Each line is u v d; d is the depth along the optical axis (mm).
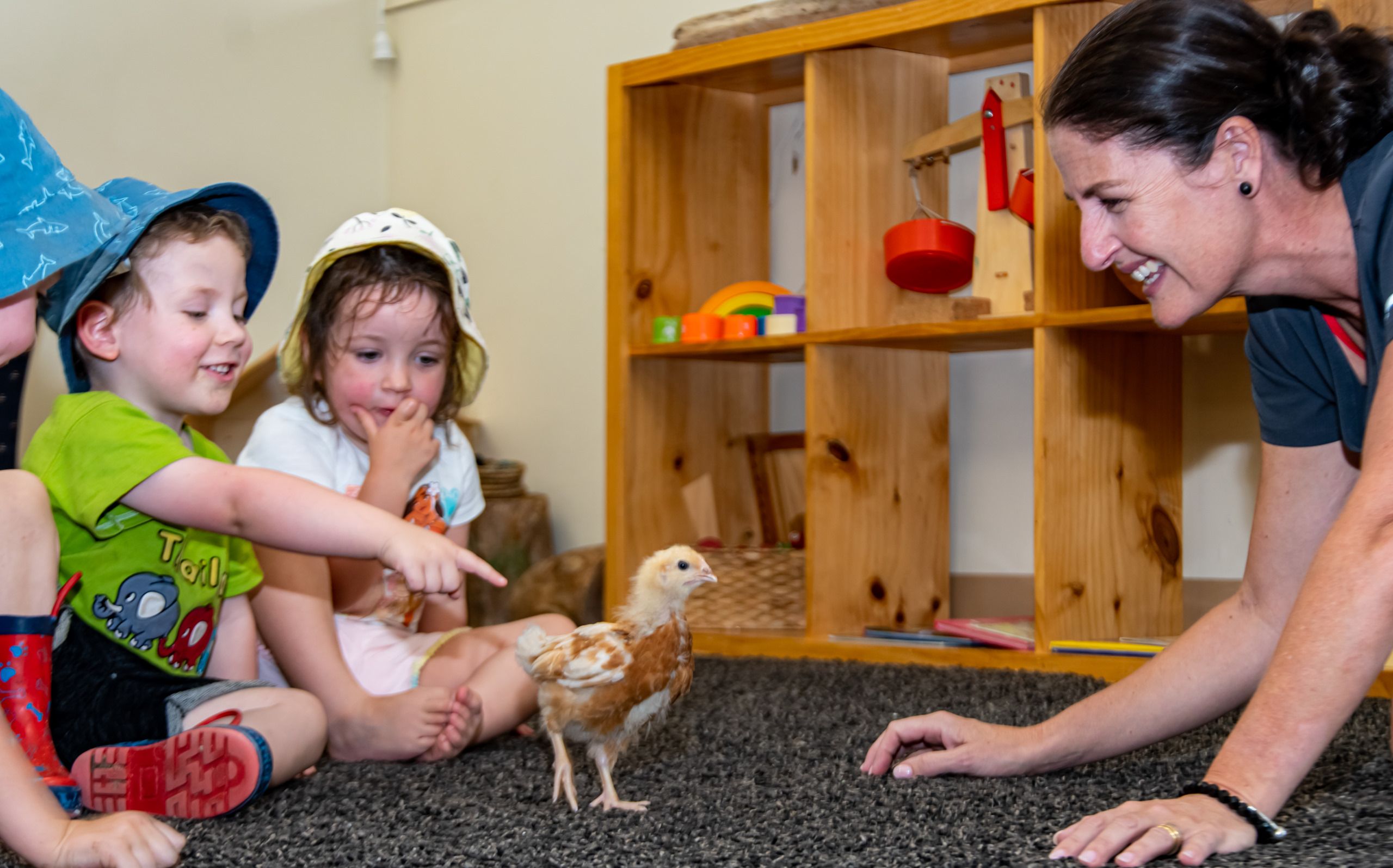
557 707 1087
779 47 2223
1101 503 2039
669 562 1103
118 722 1222
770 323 2297
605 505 2779
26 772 968
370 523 1165
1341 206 978
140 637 1276
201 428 2680
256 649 1520
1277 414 1137
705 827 1042
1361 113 941
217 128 2945
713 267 2602
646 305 2459
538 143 3174
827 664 2002
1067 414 1972
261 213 1512
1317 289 1032
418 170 3385
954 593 2484
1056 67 1927
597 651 1061
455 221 3322
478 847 991
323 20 3248
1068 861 888
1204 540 2217
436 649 1567
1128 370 2092
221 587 1382
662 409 2482
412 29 3389
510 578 2887
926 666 1971
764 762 1311
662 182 2492
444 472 1795
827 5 2230
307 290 1622
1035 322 1940
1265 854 863
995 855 924
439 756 1370
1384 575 832
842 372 2240
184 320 1303
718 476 2596
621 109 2422
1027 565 2412
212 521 1199
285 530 1172
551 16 3150
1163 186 968
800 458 2582
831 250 2232
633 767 1299
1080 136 991
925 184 2391
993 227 2188
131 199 1330
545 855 960
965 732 1229
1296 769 876
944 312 2385
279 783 1221
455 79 3316
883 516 2307
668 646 1097
